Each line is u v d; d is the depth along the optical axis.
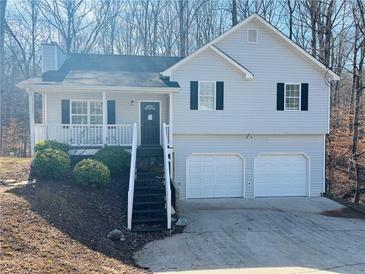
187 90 18.03
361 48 24.23
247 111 18.55
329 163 25.53
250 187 19.02
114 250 9.72
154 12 36.47
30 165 15.27
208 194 18.72
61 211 10.72
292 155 19.45
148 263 9.31
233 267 9.09
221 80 18.27
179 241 11.30
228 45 18.55
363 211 16.28
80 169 13.20
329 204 17.67
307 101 19.11
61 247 8.52
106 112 17.67
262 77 18.70
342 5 27.33
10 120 36.50
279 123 18.86
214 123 18.28
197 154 18.50
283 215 15.23
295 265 9.30
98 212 11.88
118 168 14.98
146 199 13.50
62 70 19.20
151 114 18.92
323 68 19.03
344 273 8.80
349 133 25.09
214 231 12.52
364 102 25.61
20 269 6.68
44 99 17.86
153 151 16.50
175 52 35.94
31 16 36.72
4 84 35.72
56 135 16.55
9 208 9.80
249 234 12.23
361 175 24.58
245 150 18.91
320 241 11.66
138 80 17.91
